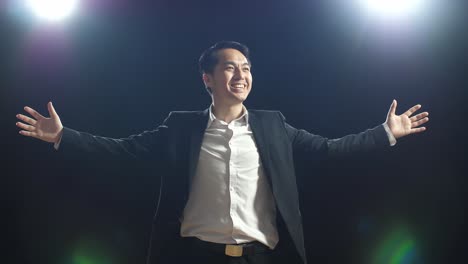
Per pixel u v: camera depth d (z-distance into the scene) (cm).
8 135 445
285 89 438
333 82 432
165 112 445
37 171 448
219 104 219
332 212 427
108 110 447
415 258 407
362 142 211
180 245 200
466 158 403
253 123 211
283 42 435
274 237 202
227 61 218
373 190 422
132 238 443
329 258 424
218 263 194
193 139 207
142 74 447
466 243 398
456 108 406
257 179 204
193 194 202
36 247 445
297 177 425
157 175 438
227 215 196
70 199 446
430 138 411
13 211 449
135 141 215
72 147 202
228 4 435
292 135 218
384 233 416
